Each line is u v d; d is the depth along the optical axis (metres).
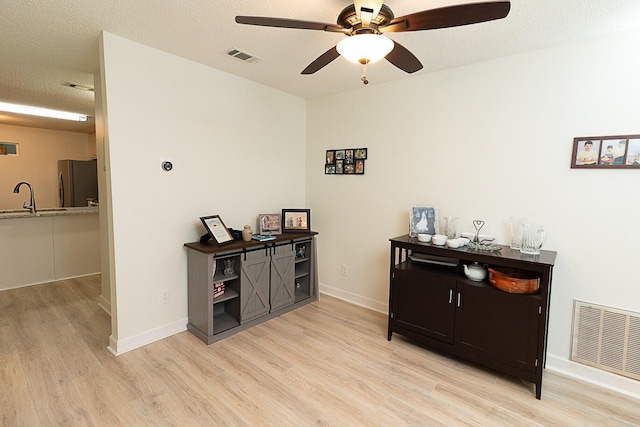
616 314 2.14
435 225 2.85
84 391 2.02
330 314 3.29
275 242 3.09
